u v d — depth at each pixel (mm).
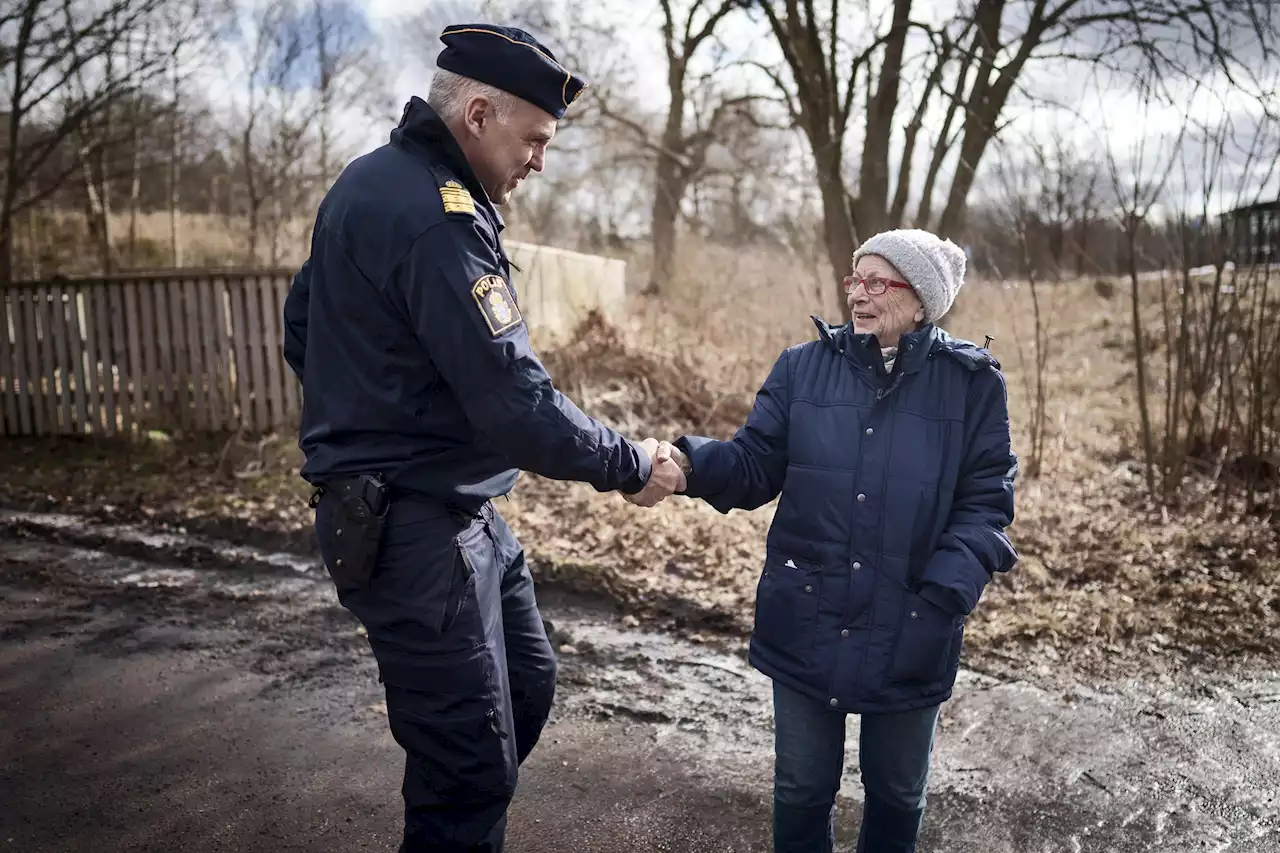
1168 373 6125
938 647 1979
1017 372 9891
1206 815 2760
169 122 14344
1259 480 6023
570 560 4730
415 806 1955
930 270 2020
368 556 1855
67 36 9500
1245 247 6137
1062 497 5961
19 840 2555
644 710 3424
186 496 6086
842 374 2092
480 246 1803
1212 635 4043
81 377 7754
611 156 19812
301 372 2139
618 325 8906
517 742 2264
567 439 1826
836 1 8898
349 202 1844
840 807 2791
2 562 4961
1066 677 3719
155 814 2701
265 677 3670
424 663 1892
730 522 5473
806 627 2031
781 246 10875
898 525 1985
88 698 3469
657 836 2635
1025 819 2736
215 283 7484
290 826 2654
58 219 18359
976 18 8227
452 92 1903
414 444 1882
